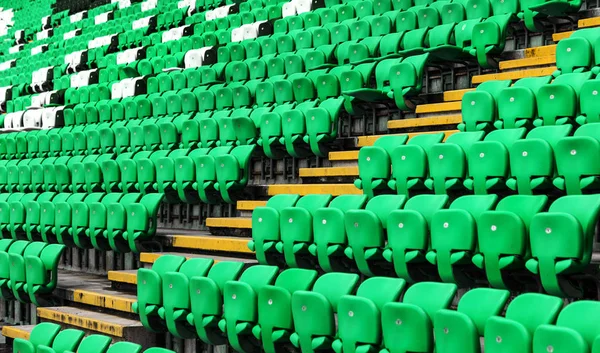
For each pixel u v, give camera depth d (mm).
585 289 5168
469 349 4043
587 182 5707
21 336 7328
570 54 7820
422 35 10156
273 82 10258
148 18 17625
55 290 8016
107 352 5066
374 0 12172
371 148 7227
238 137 9391
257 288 5652
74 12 21781
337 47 11125
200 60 13492
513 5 9695
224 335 5961
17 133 13570
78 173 10391
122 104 12406
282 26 13359
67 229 8930
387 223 5844
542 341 3678
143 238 8164
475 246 5414
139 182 9406
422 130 8648
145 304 6359
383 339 4609
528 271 5320
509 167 6332
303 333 5035
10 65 20812
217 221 8281
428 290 4684
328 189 7996
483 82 8250
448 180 6637
